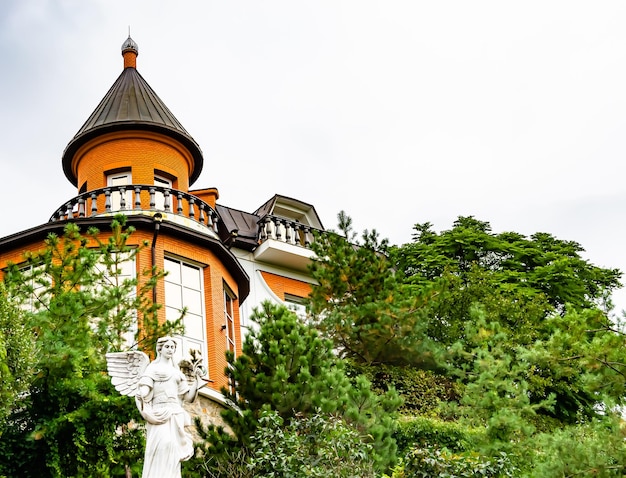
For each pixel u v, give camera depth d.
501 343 25.77
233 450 19.22
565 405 33.72
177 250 27.33
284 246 32.06
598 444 18.16
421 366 28.09
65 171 32.19
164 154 31.05
